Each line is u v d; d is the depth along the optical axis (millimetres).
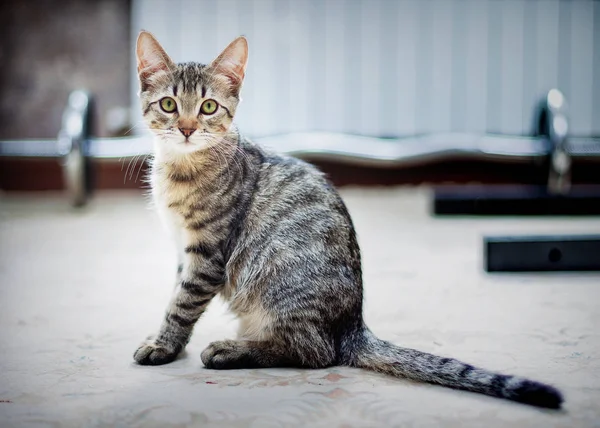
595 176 2061
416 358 844
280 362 876
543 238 1236
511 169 2086
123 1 2021
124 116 2033
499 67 2088
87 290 1161
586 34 2078
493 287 1166
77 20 2023
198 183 899
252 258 893
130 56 2045
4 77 2037
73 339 956
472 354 907
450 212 1700
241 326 918
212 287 897
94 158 1810
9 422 761
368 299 1110
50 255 1379
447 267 1287
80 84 2047
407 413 775
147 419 765
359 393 811
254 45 2041
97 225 1649
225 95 943
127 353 913
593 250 1237
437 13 2059
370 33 2059
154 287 1180
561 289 1153
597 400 800
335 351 879
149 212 1792
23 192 2053
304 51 2055
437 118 2107
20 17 2018
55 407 785
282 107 2076
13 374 853
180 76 928
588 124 2107
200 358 897
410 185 2111
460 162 2098
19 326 999
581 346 927
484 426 756
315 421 763
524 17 2066
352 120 2098
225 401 794
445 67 2084
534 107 2072
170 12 2027
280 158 954
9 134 2062
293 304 871
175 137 908
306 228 892
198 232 897
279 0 2031
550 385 803
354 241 914
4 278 1223
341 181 2098
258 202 907
